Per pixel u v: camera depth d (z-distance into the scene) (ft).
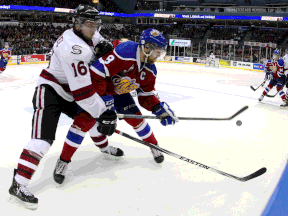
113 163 9.29
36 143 6.54
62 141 11.55
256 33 79.56
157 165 9.22
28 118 15.85
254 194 7.51
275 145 11.76
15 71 42.29
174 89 27.71
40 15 89.10
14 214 6.32
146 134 9.04
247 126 14.69
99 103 6.82
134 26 95.71
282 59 19.36
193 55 69.36
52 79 6.97
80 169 8.76
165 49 7.18
